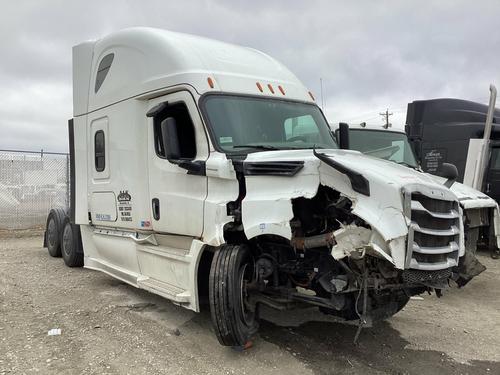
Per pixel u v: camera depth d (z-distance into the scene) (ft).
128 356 15.07
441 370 14.62
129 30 20.44
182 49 17.80
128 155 19.93
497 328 18.60
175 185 17.42
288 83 19.89
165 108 17.78
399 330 18.06
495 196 36.76
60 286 23.54
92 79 23.06
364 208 13.07
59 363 14.47
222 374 13.91
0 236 41.73
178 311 19.51
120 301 20.93
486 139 30.40
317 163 13.88
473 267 18.81
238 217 15.23
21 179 45.44
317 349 15.96
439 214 13.92
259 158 15.08
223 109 16.83
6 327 17.38
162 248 18.47
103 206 22.13
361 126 31.45
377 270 13.69
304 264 15.05
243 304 14.98
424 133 39.58
